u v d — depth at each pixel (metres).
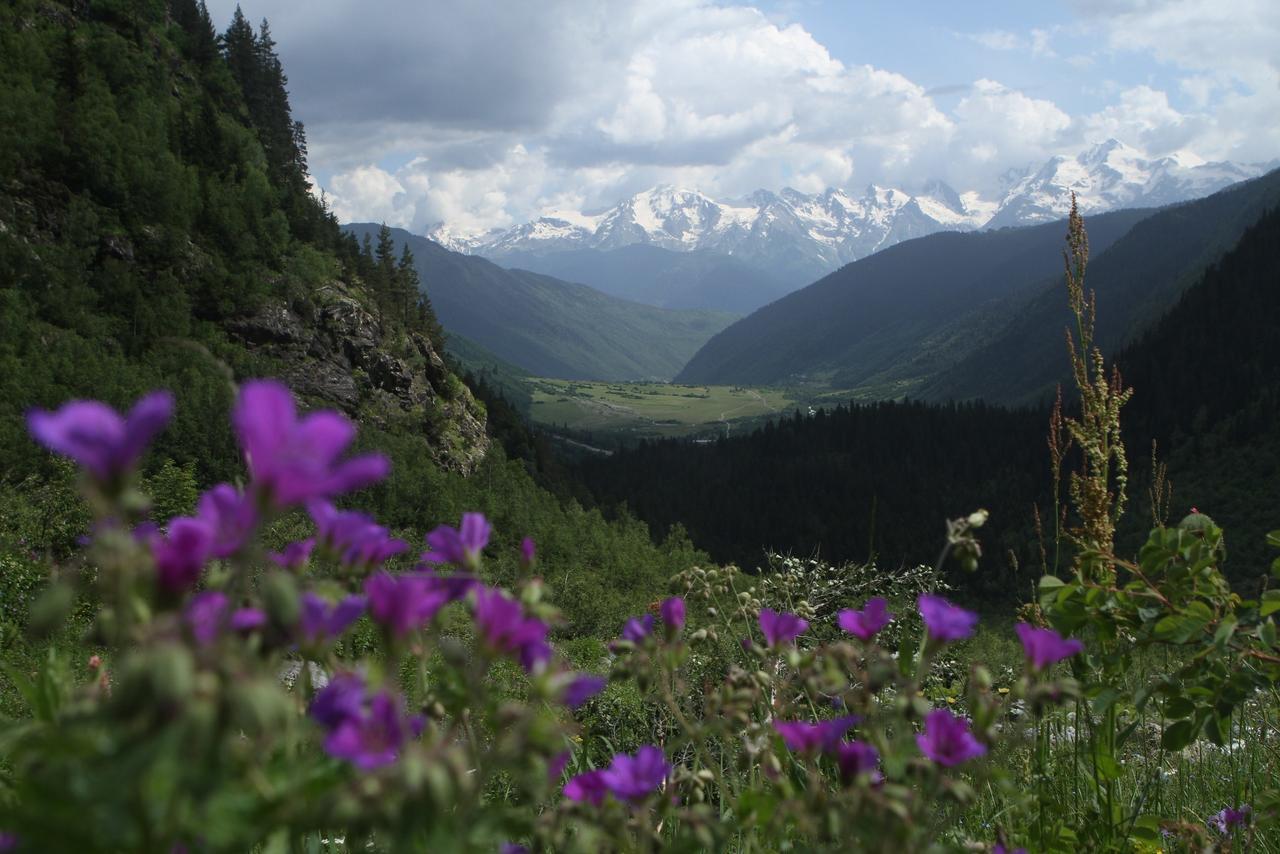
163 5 141.88
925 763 1.35
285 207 122.75
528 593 1.21
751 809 1.37
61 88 107.88
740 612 2.30
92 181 99.31
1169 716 2.45
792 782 1.80
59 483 25.22
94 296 92.00
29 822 0.73
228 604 0.84
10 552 13.43
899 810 1.22
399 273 132.88
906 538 151.75
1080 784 2.67
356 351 110.31
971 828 2.32
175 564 0.78
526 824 1.12
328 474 0.85
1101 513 2.68
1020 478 168.62
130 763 0.66
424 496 71.56
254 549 0.85
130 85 119.44
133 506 0.78
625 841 1.40
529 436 145.75
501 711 1.14
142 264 99.12
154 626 0.74
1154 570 2.58
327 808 0.84
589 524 91.00
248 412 0.85
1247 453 141.75
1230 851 2.46
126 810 0.72
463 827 1.04
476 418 127.06
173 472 28.59
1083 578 2.62
